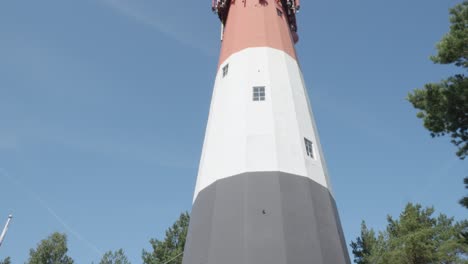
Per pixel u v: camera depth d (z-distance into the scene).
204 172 24.53
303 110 26.75
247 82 26.61
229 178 22.59
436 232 35.28
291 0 34.66
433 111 20.25
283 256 19.16
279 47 29.30
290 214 20.78
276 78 27.00
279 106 25.47
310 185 22.72
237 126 24.62
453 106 19.50
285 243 19.59
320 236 20.86
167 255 44.84
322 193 23.16
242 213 20.80
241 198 21.44
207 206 22.41
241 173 22.42
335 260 20.61
